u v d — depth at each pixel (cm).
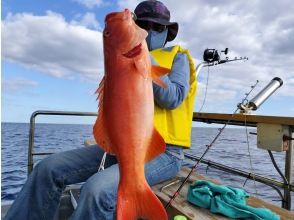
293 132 296
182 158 254
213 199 225
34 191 232
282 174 294
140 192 150
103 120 155
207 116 392
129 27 149
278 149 293
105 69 153
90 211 190
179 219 206
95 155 247
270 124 303
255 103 351
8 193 681
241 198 237
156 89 209
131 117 149
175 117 245
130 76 148
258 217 205
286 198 283
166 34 260
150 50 254
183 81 233
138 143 150
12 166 1166
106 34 151
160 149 154
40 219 230
